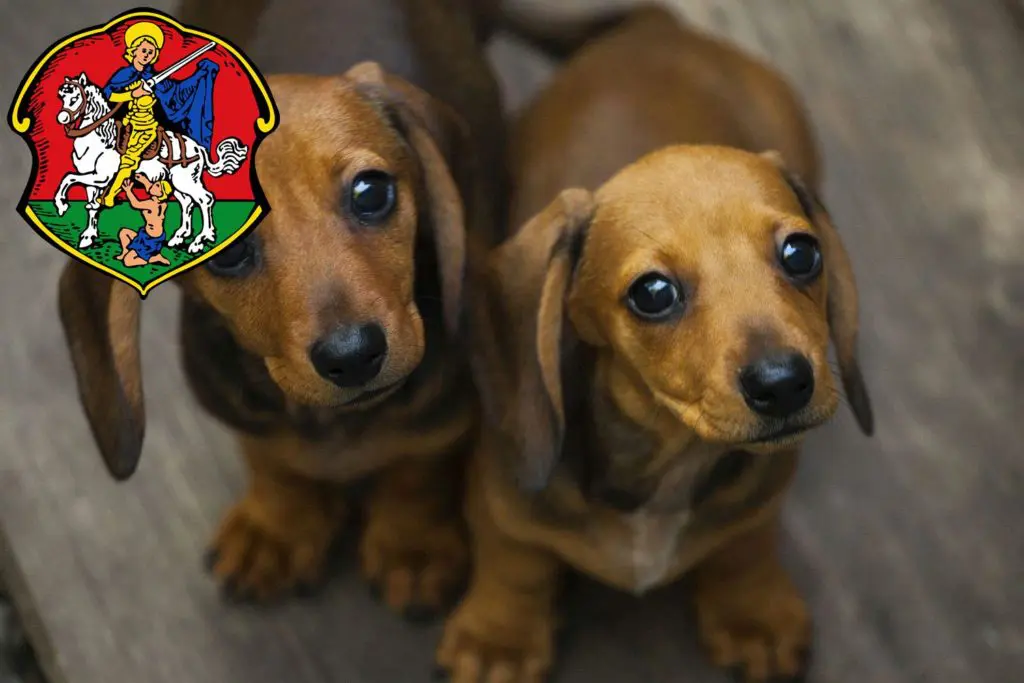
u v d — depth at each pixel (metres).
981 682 0.81
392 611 0.83
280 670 0.82
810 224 0.72
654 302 0.70
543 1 0.97
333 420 0.77
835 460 0.86
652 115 0.82
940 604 0.83
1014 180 0.92
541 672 0.81
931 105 0.95
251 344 0.73
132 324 0.73
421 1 0.86
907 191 0.92
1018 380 0.87
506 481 0.75
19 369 0.88
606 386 0.74
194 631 0.83
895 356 0.88
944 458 0.86
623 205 0.72
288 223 0.71
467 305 0.75
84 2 0.97
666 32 0.87
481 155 0.84
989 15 0.97
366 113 0.74
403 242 0.73
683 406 0.70
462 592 0.83
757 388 0.68
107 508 0.85
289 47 0.83
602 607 0.83
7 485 0.86
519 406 0.73
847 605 0.83
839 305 0.74
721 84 0.85
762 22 0.97
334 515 0.84
